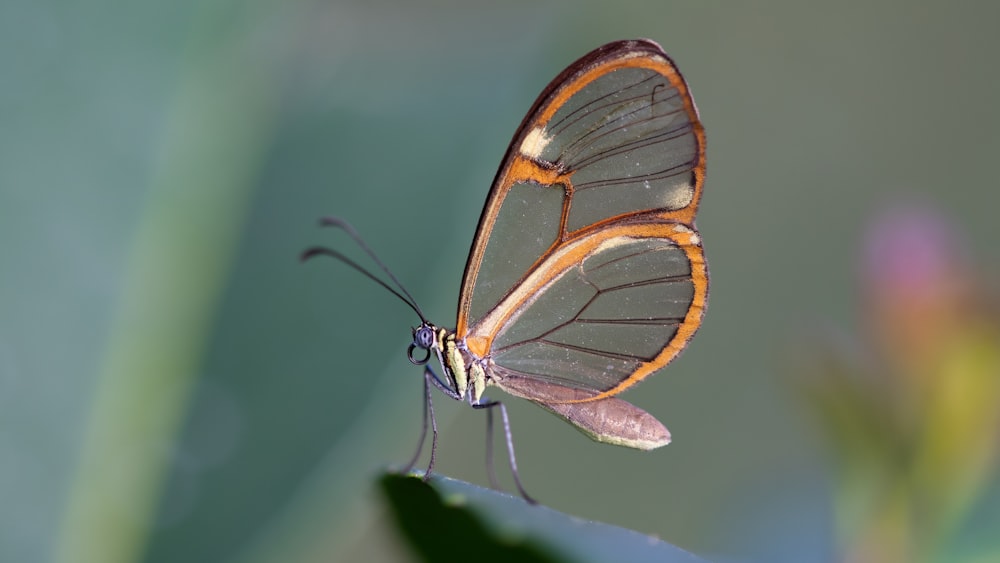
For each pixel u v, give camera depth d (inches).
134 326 11.9
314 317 12.1
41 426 11.7
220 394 11.9
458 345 13.3
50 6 12.1
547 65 12.7
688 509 15.2
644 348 13.3
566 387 13.4
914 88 16.4
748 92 16.4
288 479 11.9
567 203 13.1
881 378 12.2
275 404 12.0
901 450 12.2
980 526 12.2
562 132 12.9
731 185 16.2
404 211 12.4
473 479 15.1
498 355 13.4
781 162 16.2
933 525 12.1
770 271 15.9
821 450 12.4
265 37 12.4
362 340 12.1
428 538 9.1
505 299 13.3
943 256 12.2
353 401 12.0
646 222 13.1
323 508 11.9
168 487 11.7
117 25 12.2
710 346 15.7
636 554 8.4
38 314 11.8
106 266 11.9
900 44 16.5
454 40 12.7
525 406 15.3
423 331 13.3
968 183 16.2
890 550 12.2
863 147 16.3
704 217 16.1
